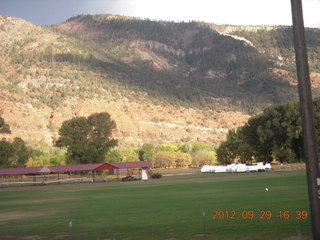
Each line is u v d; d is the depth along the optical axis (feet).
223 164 513.04
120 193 175.63
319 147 382.83
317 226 44.06
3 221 96.84
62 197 166.71
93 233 73.36
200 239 63.57
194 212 95.76
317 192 44.19
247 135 481.05
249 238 62.23
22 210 120.78
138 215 96.07
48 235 73.46
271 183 187.32
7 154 419.95
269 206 98.02
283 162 443.32
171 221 83.56
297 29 45.19
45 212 112.88
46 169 314.55
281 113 435.53
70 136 443.73
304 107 44.68
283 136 426.92
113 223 85.05
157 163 647.97
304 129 44.80
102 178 326.24
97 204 129.18
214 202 115.55
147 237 67.26
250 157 485.56
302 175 251.19
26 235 74.38
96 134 457.68
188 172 452.35
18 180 357.61
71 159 442.91
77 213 106.42
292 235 62.90
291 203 101.65
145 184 245.45
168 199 134.21
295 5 45.34
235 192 147.33
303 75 44.80
